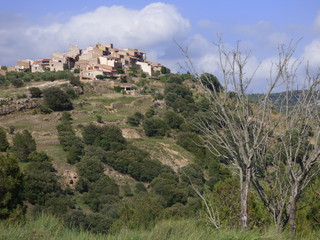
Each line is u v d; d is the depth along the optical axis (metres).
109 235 8.36
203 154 55.59
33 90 82.62
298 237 9.12
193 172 44.28
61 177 51.12
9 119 74.62
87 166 53.19
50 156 57.41
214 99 8.71
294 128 8.87
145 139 69.44
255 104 8.79
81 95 93.00
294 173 8.47
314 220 10.80
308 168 8.28
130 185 53.88
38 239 8.14
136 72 119.56
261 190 8.85
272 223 8.91
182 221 8.91
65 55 124.06
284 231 8.68
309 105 8.52
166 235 8.22
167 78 110.19
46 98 81.06
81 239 8.13
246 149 8.95
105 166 56.59
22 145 55.59
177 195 37.97
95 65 109.56
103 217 19.58
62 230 8.82
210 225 8.89
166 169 56.19
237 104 8.62
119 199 46.47
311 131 8.81
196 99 81.88
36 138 67.88
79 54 125.38
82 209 43.22
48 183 39.91
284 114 8.64
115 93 97.19
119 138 64.44
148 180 56.31
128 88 102.19
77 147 60.88
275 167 8.81
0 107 75.06
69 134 65.88
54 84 93.69
